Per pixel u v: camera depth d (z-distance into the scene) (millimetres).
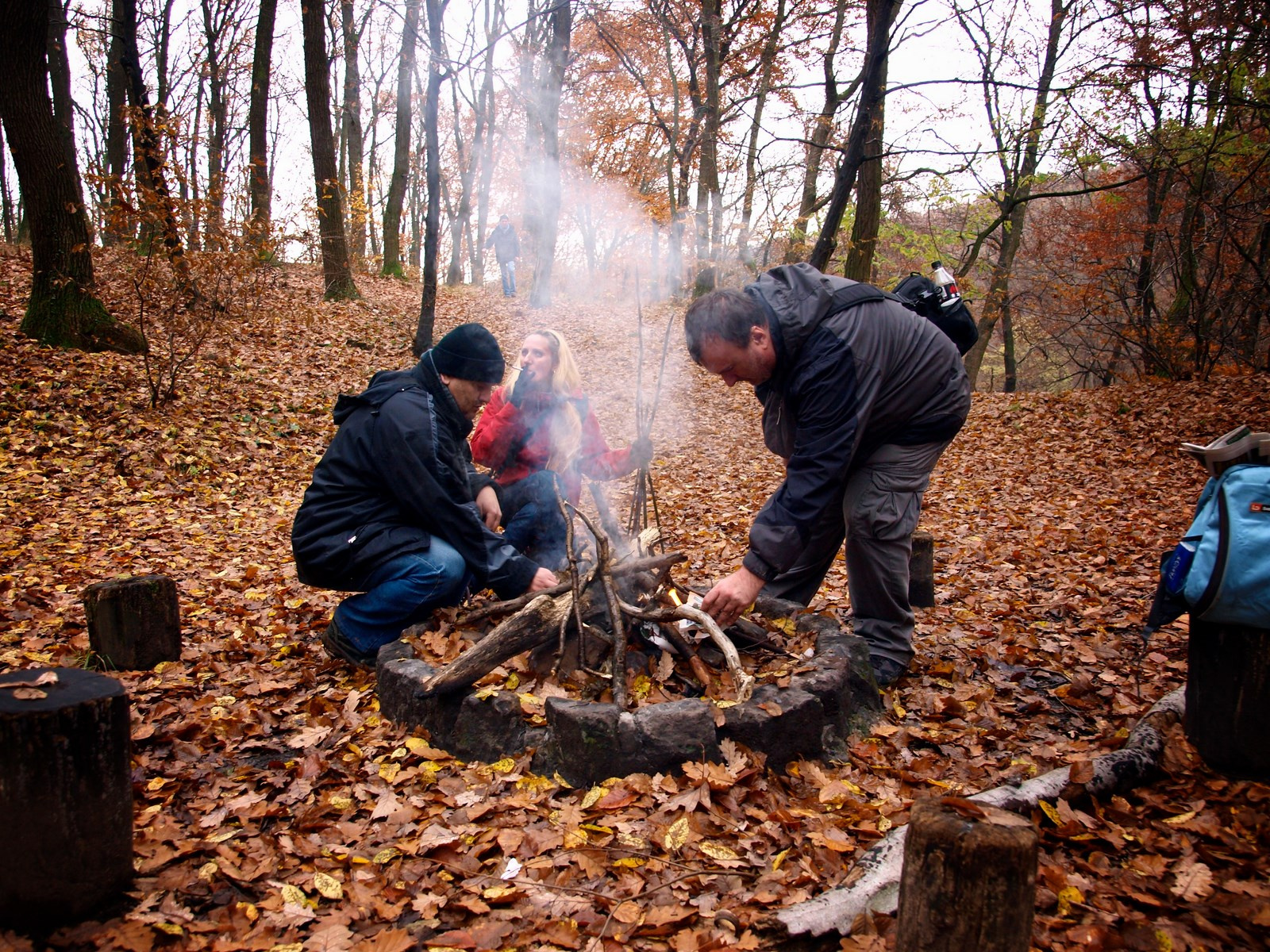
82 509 6547
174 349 9867
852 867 2131
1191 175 11688
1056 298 17281
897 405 3133
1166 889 2150
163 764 2906
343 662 3715
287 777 2828
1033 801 2434
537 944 1985
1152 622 2848
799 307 2941
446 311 17547
